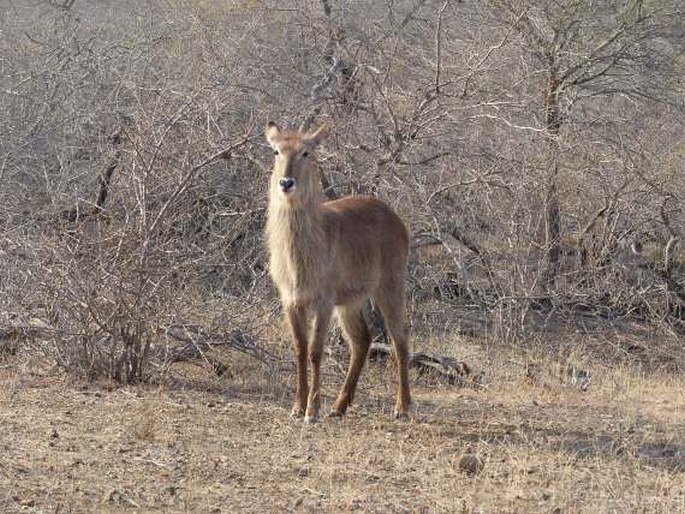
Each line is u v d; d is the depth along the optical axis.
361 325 13.60
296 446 11.63
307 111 17.34
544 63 22.58
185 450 11.21
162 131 14.48
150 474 10.31
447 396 15.55
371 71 17.61
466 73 17.22
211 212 16.30
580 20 23.12
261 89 17.75
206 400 13.65
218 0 20.59
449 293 20.86
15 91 19.80
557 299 20.36
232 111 16.83
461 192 18.47
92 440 11.34
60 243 14.18
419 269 20.25
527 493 10.35
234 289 16.70
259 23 19.19
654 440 13.14
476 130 17.64
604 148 22.05
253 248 16.08
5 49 21.53
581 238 21.36
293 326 12.91
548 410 14.83
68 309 14.22
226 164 16.77
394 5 22.12
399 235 14.29
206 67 17.83
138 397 13.48
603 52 24.62
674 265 23.78
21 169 17.17
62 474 10.09
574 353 19.67
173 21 20.41
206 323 15.21
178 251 14.28
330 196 17.47
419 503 9.87
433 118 16.64
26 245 14.34
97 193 16.25
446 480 10.65
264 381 15.01
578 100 23.41
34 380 14.05
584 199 21.78
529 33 22.70
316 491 10.09
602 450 12.26
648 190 21.58
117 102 16.30
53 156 18.08
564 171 20.58
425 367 16.92
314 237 12.63
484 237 20.14
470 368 17.47
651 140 23.38
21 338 14.85
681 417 14.83
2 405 12.60
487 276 20.97
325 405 14.23
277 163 12.63
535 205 20.31
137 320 14.18
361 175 17.34
